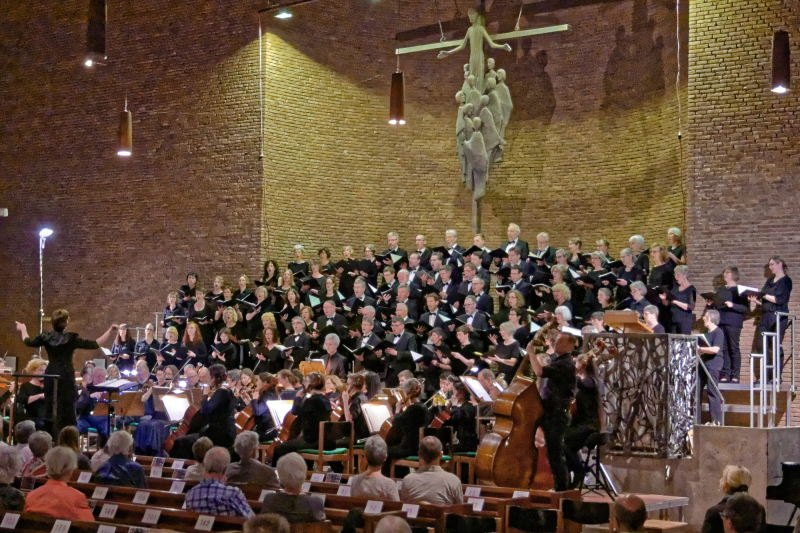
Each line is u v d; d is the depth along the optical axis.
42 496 5.74
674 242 12.24
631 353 8.82
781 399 10.59
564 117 15.55
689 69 12.49
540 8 15.73
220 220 15.70
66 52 17.44
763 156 11.93
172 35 16.39
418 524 5.54
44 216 17.55
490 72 15.20
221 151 15.77
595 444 7.80
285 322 13.36
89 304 16.97
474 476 8.97
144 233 16.50
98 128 17.06
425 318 12.25
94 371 11.34
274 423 9.64
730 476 6.63
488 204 16.02
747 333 11.76
